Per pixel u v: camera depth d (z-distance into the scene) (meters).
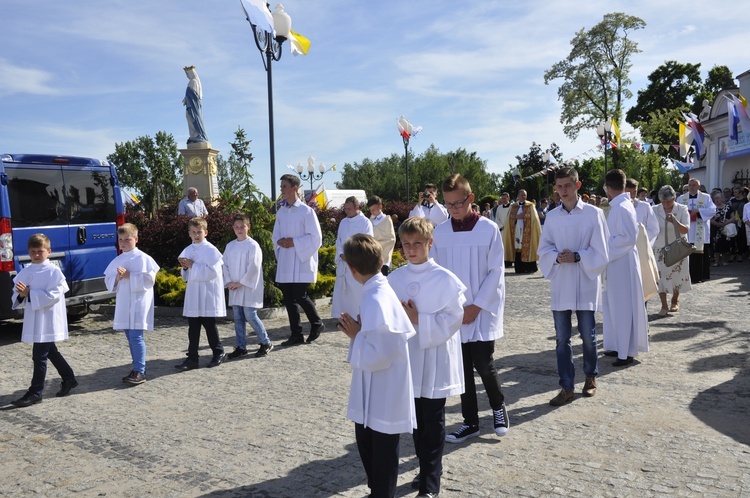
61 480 4.03
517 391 5.72
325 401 5.58
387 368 3.16
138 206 16.81
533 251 15.76
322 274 12.03
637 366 6.46
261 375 6.56
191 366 6.87
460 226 4.52
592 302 5.39
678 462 4.00
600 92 41.09
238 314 7.37
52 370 6.96
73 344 8.23
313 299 11.06
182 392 6.00
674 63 47.56
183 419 5.19
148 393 5.99
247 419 5.14
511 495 3.62
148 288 6.41
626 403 5.26
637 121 48.66
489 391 4.52
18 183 8.38
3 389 6.25
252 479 3.96
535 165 36.56
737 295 10.75
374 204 10.05
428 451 3.60
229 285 7.31
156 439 4.73
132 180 75.06
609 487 3.67
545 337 8.05
